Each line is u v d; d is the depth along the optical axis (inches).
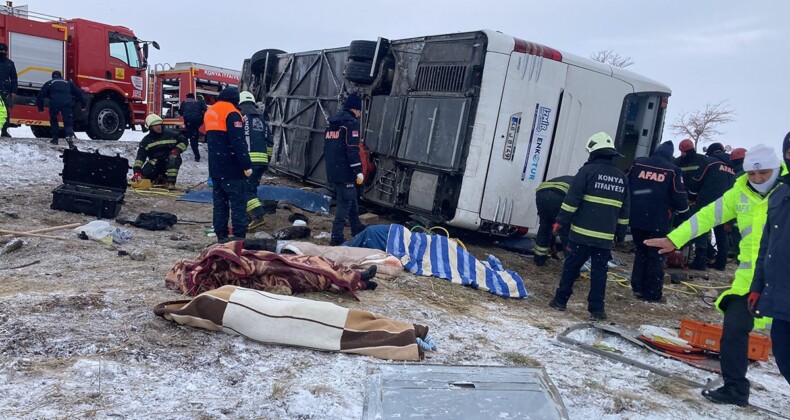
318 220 371.2
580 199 235.8
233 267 193.8
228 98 267.0
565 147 333.4
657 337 199.9
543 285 294.0
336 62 431.5
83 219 309.4
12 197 347.9
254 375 138.8
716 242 395.2
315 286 205.2
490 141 308.0
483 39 305.7
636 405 146.2
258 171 332.5
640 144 395.2
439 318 205.5
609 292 300.4
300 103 479.2
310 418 122.0
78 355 138.2
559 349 187.9
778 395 169.5
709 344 191.8
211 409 120.6
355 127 288.5
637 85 364.8
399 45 366.3
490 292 261.0
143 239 279.9
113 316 164.1
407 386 108.2
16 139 514.6
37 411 112.2
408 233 278.4
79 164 325.4
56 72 516.1
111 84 607.8
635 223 285.4
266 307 158.1
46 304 167.5
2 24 523.5
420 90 341.7
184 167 567.5
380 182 370.9
